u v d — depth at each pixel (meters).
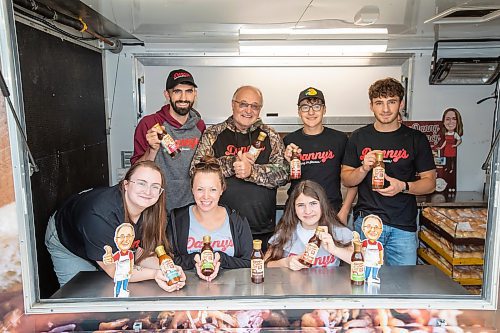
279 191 3.19
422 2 1.91
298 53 3.12
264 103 3.32
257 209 2.21
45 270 2.10
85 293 1.47
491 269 1.40
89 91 2.85
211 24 2.42
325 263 1.69
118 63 3.21
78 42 2.64
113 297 1.42
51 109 2.21
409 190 2.16
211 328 1.41
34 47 2.02
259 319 1.41
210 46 3.19
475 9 2.07
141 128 2.51
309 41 2.90
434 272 1.64
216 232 1.73
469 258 2.60
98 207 1.58
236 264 1.67
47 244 1.97
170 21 2.36
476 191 3.45
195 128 2.55
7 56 1.28
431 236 2.96
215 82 3.28
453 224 2.64
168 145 2.16
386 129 2.29
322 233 1.60
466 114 3.36
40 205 2.07
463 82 3.25
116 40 3.09
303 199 1.71
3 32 1.27
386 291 1.47
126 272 1.42
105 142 3.21
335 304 1.41
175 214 1.77
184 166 2.39
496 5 1.98
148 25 2.49
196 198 1.67
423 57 3.27
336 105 3.33
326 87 3.31
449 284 1.53
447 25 2.50
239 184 2.20
